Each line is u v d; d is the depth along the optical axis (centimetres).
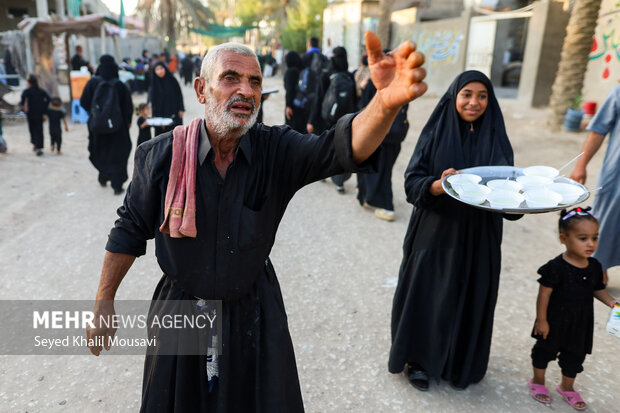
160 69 725
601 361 305
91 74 1238
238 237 158
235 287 163
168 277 171
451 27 1555
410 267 272
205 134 156
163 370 167
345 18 2455
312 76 723
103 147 614
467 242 253
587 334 258
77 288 389
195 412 172
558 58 1223
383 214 555
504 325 343
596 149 377
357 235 509
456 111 261
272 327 169
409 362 277
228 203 157
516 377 288
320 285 399
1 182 677
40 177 709
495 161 259
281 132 169
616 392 277
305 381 283
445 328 260
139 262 437
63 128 1162
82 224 524
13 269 417
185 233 154
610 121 365
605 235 372
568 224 249
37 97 820
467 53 1495
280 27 4153
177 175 156
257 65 155
